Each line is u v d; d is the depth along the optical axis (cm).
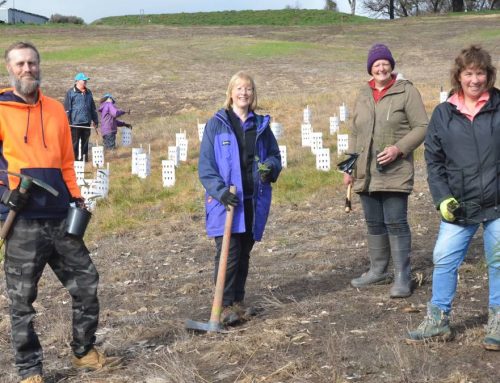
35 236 406
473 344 425
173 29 5128
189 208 1027
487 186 405
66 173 428
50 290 659
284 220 916
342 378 389
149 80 2861
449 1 7519
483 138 404
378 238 568
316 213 943
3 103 403
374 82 553
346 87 2538
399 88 534
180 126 1912
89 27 5234
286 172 1217
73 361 447
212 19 6241
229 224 481
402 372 391
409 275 542
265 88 2625
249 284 623
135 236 900
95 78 2900
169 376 413
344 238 790
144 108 2362
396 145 527
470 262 618
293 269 668
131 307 589
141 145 1611
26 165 403
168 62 3303
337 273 640
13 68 402
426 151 426
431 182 420
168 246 831
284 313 521
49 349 499
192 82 2817
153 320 537
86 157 1492
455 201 409
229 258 498
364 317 494
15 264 407
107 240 887
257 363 425
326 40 4312
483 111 405
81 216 412
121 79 2886
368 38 4369
